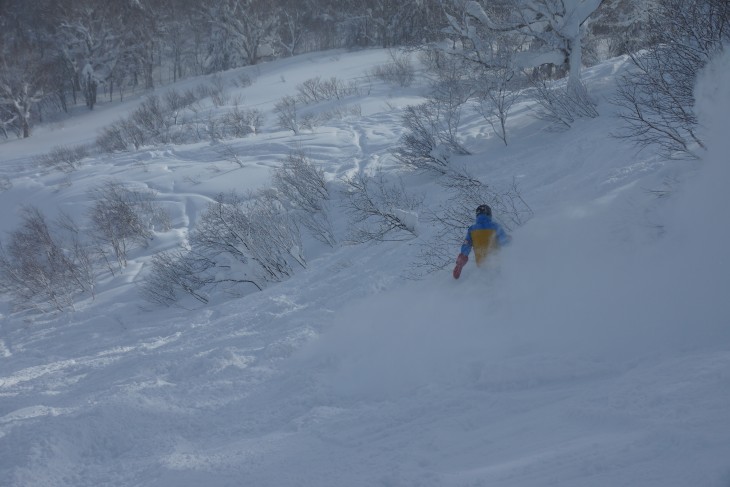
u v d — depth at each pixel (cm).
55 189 2314
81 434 443
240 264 1271
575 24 1482
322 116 2694
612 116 1129
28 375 948
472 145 1451
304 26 5778
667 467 215
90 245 1734
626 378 333
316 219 1424
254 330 798
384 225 1142
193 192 1948
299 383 516
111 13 5538
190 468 369
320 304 818
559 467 243
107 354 984
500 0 1681
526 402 354
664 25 848
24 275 1528
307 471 332
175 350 812
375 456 330
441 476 275
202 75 5509
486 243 594
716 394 268
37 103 5050
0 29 6031
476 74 1702
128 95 5694
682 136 749
